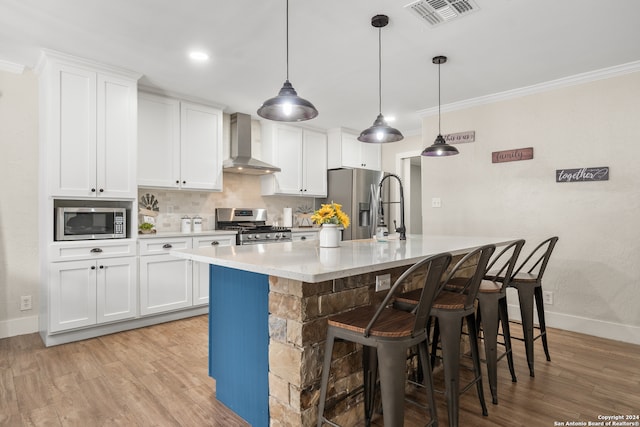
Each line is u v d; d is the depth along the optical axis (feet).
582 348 9.43
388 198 18.75
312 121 16.38
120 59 9.79
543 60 9.82
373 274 6.28
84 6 7.29
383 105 13.82
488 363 6.62
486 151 12.81
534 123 11.73
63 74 9.48
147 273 10.89
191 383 7.35
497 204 12.52
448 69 10.44
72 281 9.51
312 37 8.57
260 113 7.23
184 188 12.62
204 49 9.19
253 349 5.87
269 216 16.70
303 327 5.07
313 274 4.10
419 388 7.19
